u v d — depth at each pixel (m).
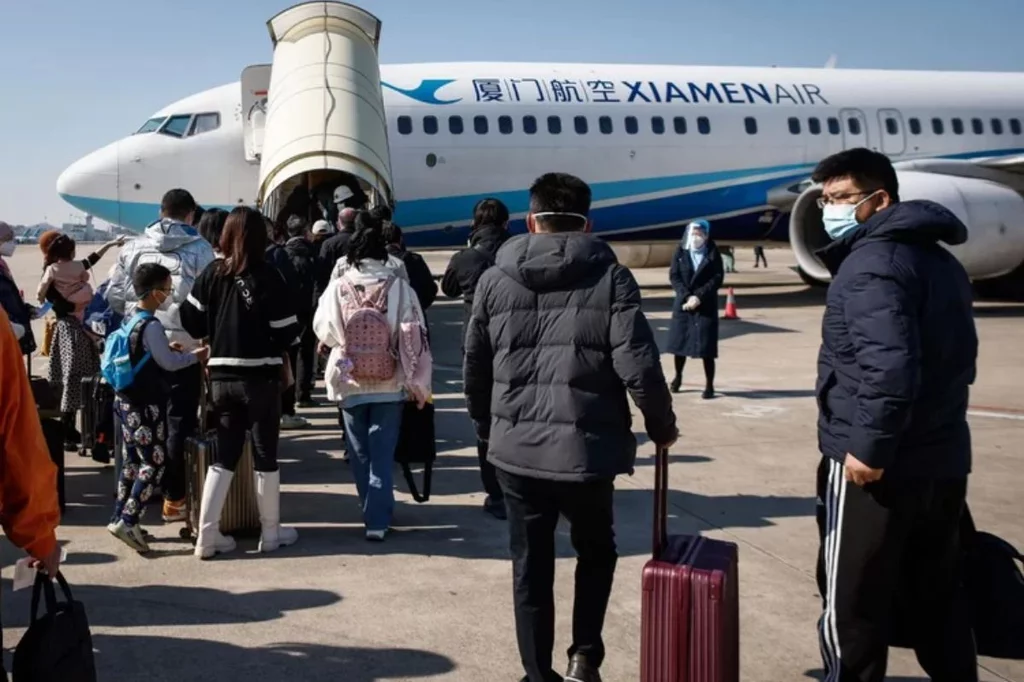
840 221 3.04
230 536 4.87
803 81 16.36
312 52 11.38
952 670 2.91
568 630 3.78
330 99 10.85
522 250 3.05
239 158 14.12
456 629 3.77
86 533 4.97
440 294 18.33
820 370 2.91
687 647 2.75
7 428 2.18
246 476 4.92
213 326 4.48
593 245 3.01
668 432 2.99
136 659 3.47
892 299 2.61
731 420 7.78
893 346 2.56
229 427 4.53
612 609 3.99
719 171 15.51
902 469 2.71
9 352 2.16
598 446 2.95
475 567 4.48
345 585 4.24
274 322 4.43
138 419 4.56
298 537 4.93
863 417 2.59
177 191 5.43
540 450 2.97
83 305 6.46
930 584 2.92
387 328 4.68
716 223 15.91
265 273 4.42
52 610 2.32
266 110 12.66
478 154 14.39
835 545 2.85
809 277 18.66
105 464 6.39
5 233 5.66
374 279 4.71
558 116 14.80
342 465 6.44
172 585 4.23
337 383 4.75
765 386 9.30
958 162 15.82
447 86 14.62
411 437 5.06
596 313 2.95
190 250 5.38
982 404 8.27
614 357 2.91
